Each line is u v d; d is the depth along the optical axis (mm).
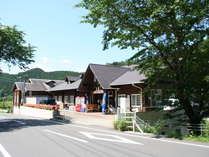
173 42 15555
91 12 15023
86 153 9109
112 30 15633
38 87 58094
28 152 9344
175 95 16422
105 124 21016
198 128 14898
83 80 35281
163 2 13258
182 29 15117
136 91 27219
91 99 36406
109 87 30750
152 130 15859
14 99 60625
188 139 12711
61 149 9938
